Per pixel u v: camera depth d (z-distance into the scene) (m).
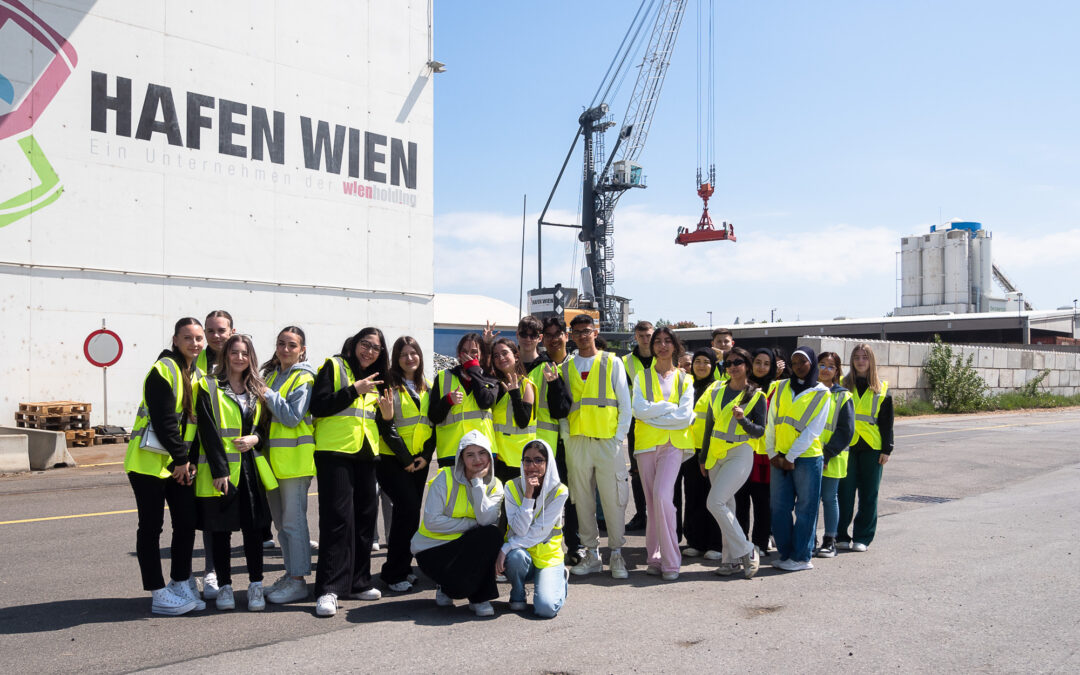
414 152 21.56
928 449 16.83
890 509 9.91
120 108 15.95
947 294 90.94
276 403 5.49
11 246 14.59
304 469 5.63
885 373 27.28
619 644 4.84
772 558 7.43
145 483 5.24
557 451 7.06
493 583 5.42
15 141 14.63
